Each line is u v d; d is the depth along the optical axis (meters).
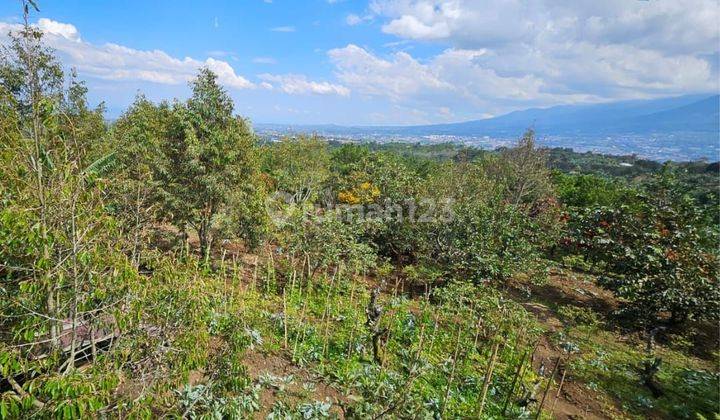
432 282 12.80
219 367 4.39
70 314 3.38
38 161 3.17
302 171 25.05
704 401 8.11
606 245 13.27
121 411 3.32
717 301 10.52
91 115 12.94
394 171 17.97
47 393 3.03
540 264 13.04
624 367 9.27
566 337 10.59
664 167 13.68
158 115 12.27
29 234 2.77
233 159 10.86
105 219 3.37
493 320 9.65
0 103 3.25
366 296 11.11
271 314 9.24
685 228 11.83
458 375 7.83
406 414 5.90
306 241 12.21
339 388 6.91
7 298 3.07
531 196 22.38
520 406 7.07
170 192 10.59
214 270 11.58
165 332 3.72
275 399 6.28
